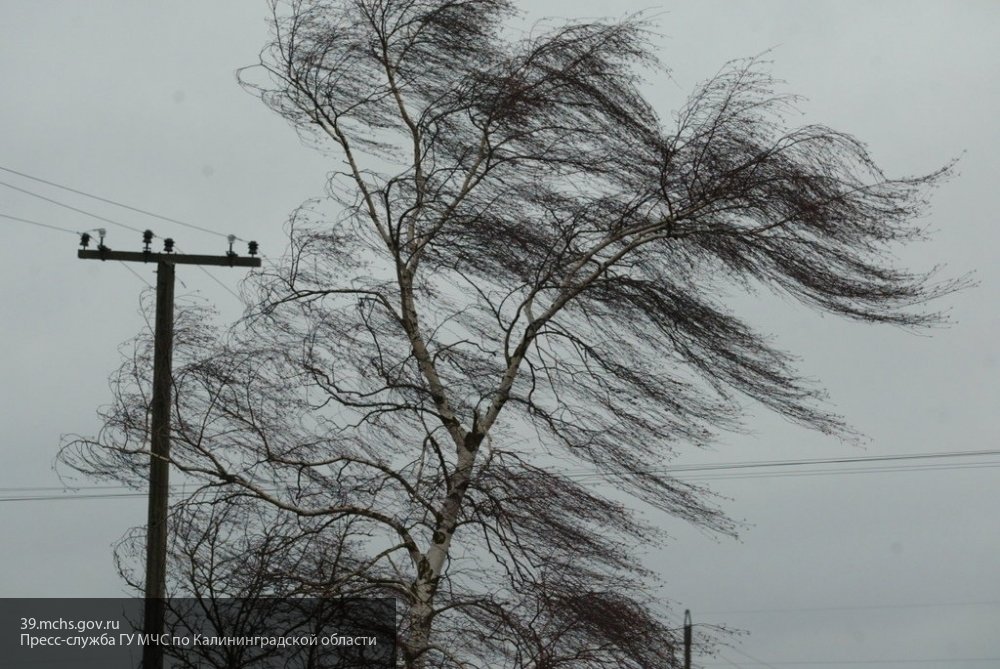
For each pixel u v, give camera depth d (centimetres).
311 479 1547
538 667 1406
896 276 1545
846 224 1523
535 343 1587
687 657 1469
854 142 1538
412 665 1469
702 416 1555
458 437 1562
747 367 1548
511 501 1470
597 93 1566
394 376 1555
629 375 1554
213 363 1576
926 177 1538
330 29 1658
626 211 1572
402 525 1522
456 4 1644
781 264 1532
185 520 1555
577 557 1472
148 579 1590
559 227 1575
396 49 1664
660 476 1544
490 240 1568
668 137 1573
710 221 1555
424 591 1492
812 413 1557
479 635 1448
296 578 1500
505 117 1567
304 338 1563
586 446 1541
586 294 1588
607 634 1423
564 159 1574
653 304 1554
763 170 1532
